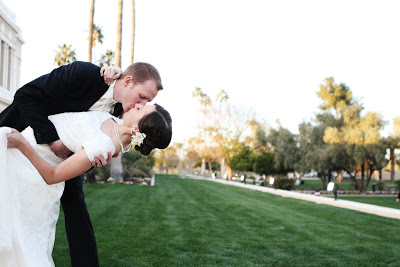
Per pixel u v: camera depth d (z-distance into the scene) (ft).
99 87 8.07
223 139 142.51
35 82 7.66
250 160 112.98
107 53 96.94
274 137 98.48
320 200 40.04
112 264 11.73
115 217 22.21
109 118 8.00
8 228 6.35
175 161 231.71
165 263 12.17
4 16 59.82
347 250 15.46
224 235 17.95
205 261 12.71
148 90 7.91
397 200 51.19
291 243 16.56
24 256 6.64
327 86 113.19
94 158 6.97
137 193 42.37
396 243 17.17
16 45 67.51
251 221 23.07
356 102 86.02
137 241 15.42
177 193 45.52
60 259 11.87
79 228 9.11
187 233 17.99
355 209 32.71
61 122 7.64
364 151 73.15
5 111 8.26
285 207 32.55
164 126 7.39
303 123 86.12
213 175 111.04
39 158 6.92
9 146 6.56
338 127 84.12
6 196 6.37
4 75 62.03
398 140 72.79
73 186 9.14
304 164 87.86
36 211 7.09
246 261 13.01
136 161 83.25
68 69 7.91
